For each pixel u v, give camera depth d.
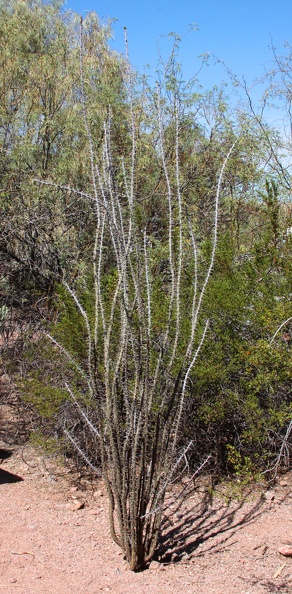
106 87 8.20
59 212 7.78
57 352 5.03
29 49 9.51
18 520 4.07
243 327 4.89
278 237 5.50
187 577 3.42
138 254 3.67
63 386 4.90
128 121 7.65
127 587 3.31
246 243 6.96
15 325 6.34
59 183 7.60
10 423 5.68
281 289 5.02
